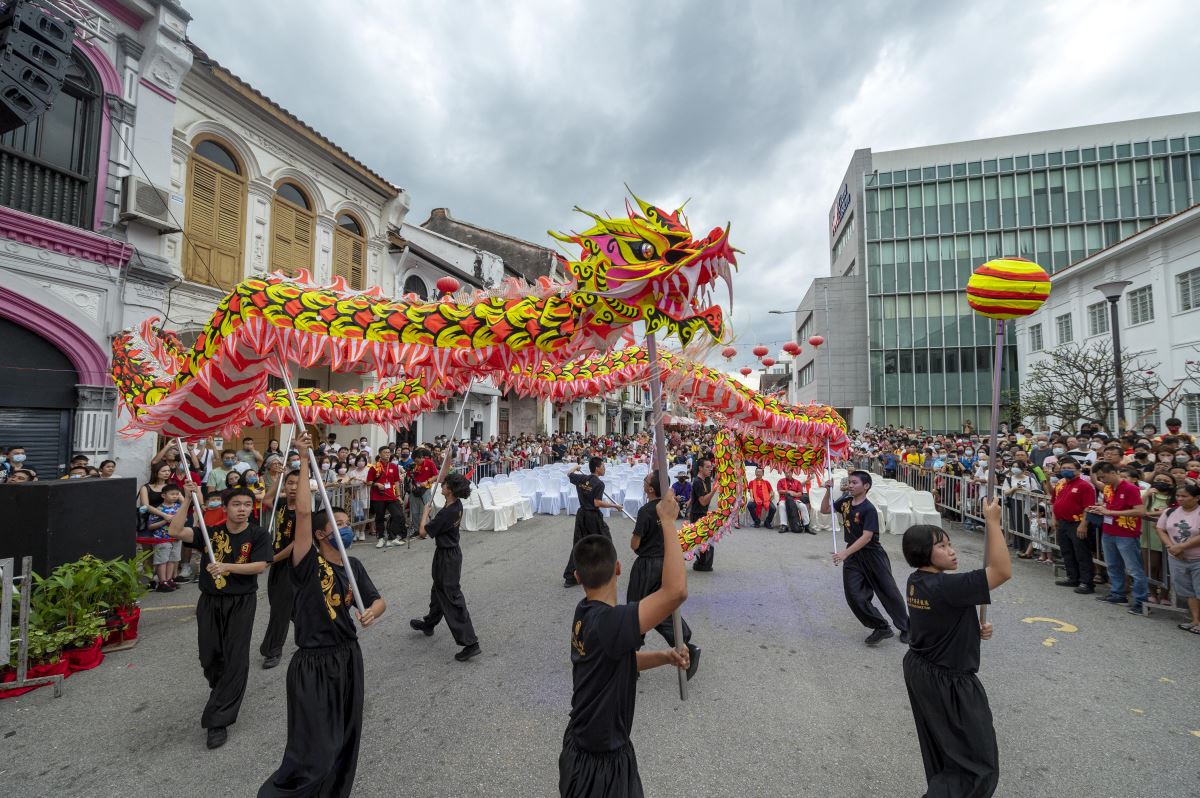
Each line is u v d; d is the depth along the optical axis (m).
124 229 9.10
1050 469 9.33
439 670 4.80
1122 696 4.25
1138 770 3.32
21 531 5.39
